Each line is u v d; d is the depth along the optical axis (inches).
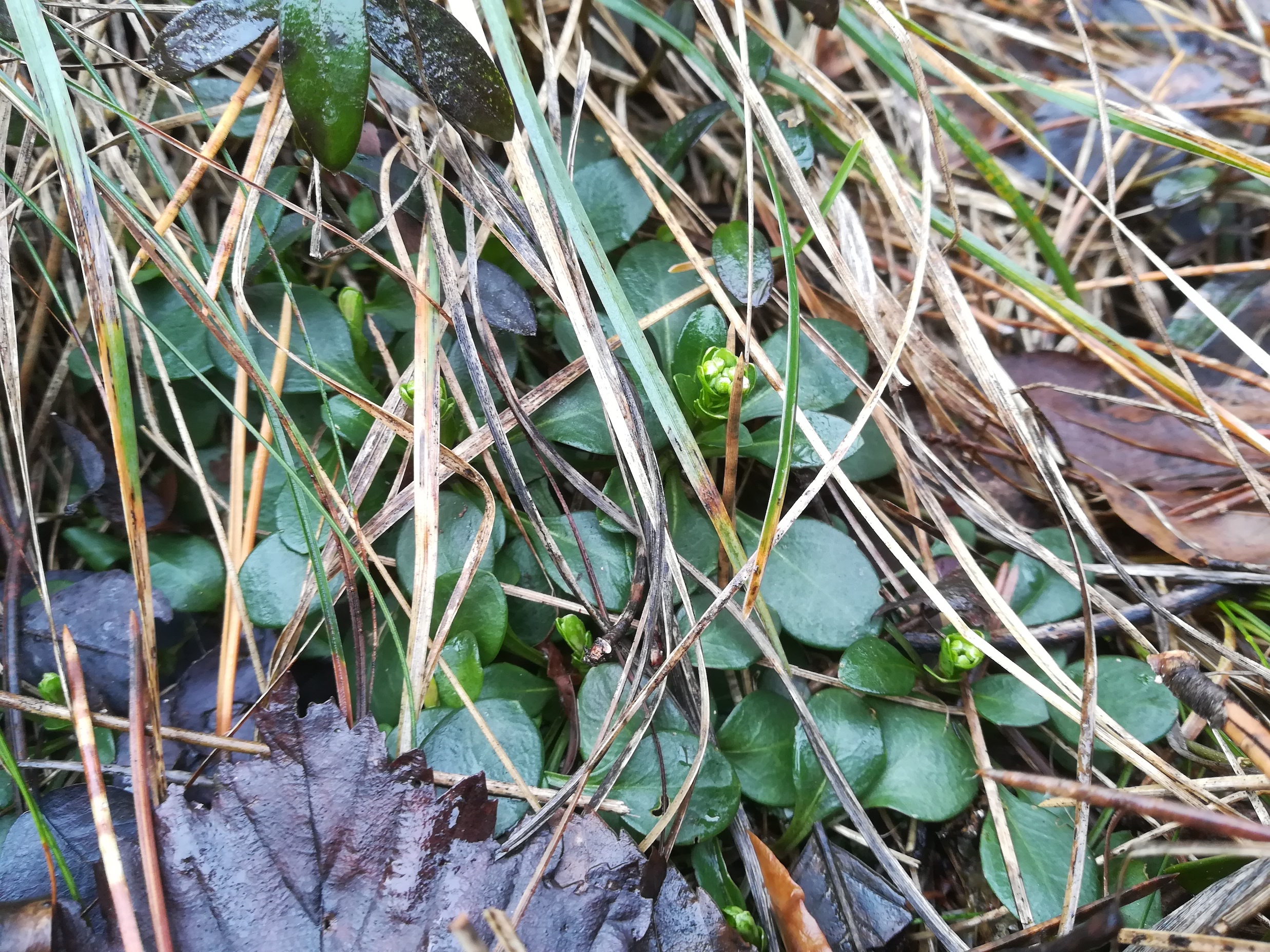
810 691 8.3
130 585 8.1
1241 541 8.8
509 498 8.0
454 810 6.7
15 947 6.2
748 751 7.8
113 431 6.8
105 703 7.8
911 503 9.2
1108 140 9.0
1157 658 7.4
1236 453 8.3
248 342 7.6
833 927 7.4
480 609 7.7
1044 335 10.8
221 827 6.5
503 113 7.6
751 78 9.5
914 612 8.7
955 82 9.7
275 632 8.1
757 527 8.6
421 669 7.4
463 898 6.5
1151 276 10.6
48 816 6.9
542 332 9.4
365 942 6.3
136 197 8.9
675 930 6.7
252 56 9.0
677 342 9.0
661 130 11.0
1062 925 6.9
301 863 6.5
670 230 9.7
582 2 10.0
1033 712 8.0
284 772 6.6
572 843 6.7
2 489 8.2
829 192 9.0
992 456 9.6
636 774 7.4
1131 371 9.6
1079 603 8.6
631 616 7.8
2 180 8.2
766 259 8.8
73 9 8.9
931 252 9.3
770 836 8.0
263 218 8.5
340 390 7.7
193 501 8.7
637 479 7.6
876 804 7.8
